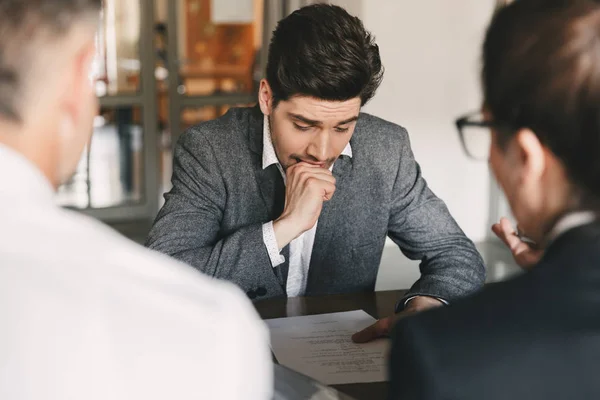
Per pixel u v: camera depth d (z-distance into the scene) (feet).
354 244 6.15
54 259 1.92
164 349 1.90
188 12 17.58
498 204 15.16
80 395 1.83
